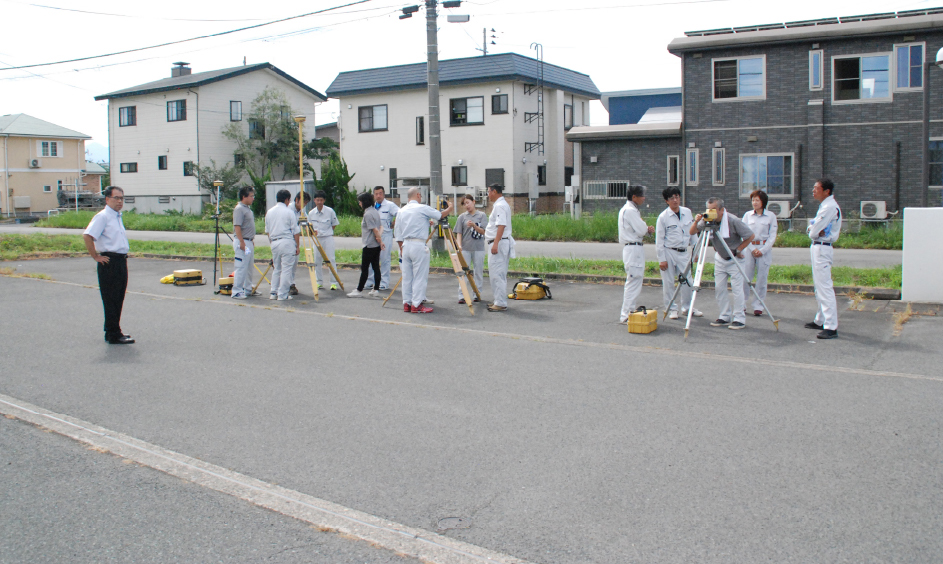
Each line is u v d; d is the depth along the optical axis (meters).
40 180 53.34
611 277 13.77
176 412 6.17
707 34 24.66
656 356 7.96
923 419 5.64
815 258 8.77
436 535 3.96
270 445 5.36
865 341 8.48
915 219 10.70
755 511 4.15
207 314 10.96
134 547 3.87
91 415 6.10
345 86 39.66
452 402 6.36
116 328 8.88
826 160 23.39
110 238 8.75
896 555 3.64
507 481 4.65
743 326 9.41
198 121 42.91
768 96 23.91
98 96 46.69
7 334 9.47
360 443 5.38
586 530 3.97
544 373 7.30
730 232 9.50
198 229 34.88
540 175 38.69
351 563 3.69
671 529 3.96
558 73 39.78
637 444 5.25
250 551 3.82
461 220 12.08
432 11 18.38
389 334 9.39
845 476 4.60
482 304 11.66
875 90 22.70
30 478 4.79
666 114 32.84
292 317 10.68
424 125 38.09
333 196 37.62
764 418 5.75
